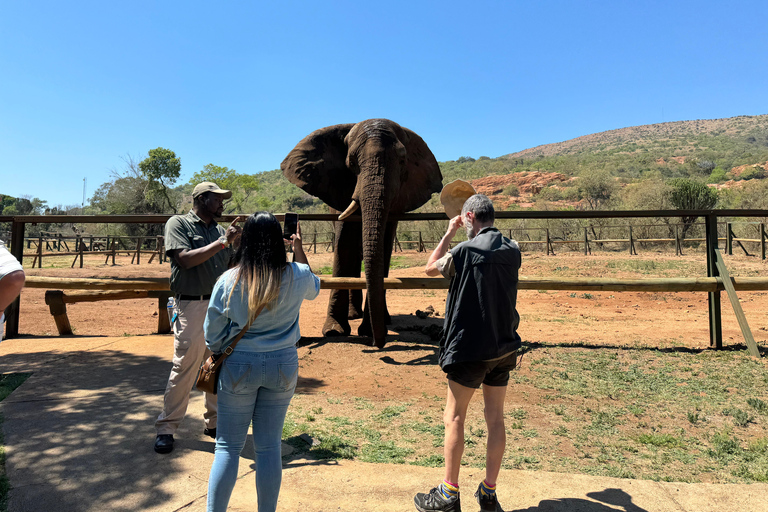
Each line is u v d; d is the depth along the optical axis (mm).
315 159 7305
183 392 3418
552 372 5418
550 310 9969
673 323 8484
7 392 4523
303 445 3637
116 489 2877
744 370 5402
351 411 4391
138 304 11992
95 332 8234
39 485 2891
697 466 3363
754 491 2941
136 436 3602
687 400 4609
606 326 8195
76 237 23516
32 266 18234
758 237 19234
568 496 2896
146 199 38812
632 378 5199
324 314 9758
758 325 8211
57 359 5789
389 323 8203
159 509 2688
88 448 3389
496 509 2734
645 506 2781
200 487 2932
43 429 3688
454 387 2736
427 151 8023
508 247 2775
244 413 2357
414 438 3822
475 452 3580
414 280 6727
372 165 6219
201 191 3635
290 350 2424
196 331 3389
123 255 25859
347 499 2861
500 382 2797
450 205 4105
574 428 4020
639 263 15336
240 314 2291
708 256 6629
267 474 2346
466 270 2688
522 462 3416
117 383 4852
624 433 3930
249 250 2312
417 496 2768
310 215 7422
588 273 14156
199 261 3246
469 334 2633
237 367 2293
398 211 7484
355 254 7480
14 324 7391
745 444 3709
